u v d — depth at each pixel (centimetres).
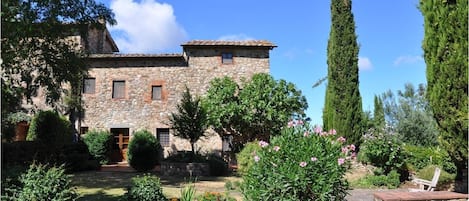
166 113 2009
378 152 1198
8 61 1045
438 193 765
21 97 1088
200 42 2034
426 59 790
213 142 1983
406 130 1819
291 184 546
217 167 1494
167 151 1989
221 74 2027
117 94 2041
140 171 1541
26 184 584
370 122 2319
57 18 1146
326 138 600
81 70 1266
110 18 1252
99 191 1021
